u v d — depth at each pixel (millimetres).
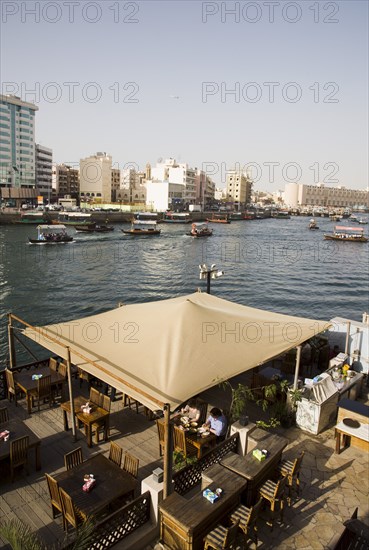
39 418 9891
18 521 6621
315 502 7109
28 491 7363
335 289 46938
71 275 50375
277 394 10516
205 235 101688
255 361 8750
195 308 10047
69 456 7223
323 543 6207
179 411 9352
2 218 104000
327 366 12852
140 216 130000
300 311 37438
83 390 11469
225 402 10578
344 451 8719
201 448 8172
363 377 11367
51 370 11250
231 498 6113
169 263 61781
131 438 9141
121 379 7328
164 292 43594
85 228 101188
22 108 125250
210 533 5770
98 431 8820
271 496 6477
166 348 8625
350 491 7430
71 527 6492
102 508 6129
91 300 39094
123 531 5969
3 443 7742
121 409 10469
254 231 122750
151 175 172500
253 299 41562
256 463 6852
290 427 9695
